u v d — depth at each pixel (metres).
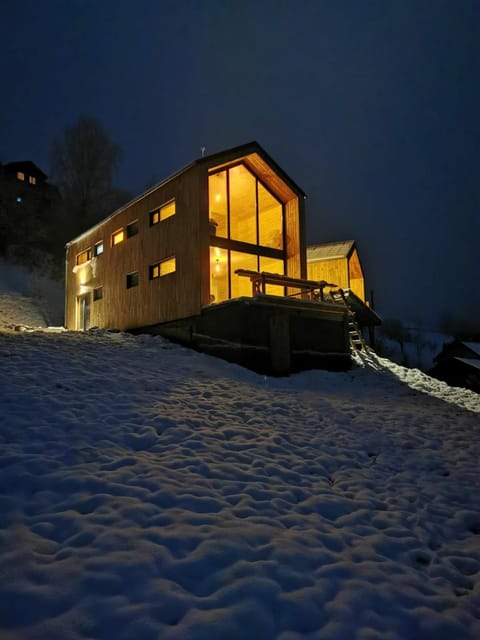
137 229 17.52
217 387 9.59
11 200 35.59
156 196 16.36
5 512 3.74
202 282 13.72
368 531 4.35
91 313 20.30
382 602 3.16
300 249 17.03
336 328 15.03
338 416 8.75
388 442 7.47
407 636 2.88
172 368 10.84
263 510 4.41
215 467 5.34
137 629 2.58
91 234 20.97
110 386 8.20
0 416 5.88
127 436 5.95
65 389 7.56
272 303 12.92
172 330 15.07
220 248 15.18
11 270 30.92
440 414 9.84
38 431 5.57
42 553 3.22
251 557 3.45
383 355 40.16
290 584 3.19
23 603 2.68
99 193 40.25
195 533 3.68
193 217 14.27
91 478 4.48
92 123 41.38
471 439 8.00
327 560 3.61
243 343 12.36
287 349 13.38
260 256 16.64
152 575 3.07
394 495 5.42
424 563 3.92
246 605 2.87
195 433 6.42
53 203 39.12
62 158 40.38
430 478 6.13
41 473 4.54
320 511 4.69
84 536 3.46
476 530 4.76
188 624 2.65
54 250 35.62
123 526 3.68
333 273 22.56
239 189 16.38
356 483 5.66
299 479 5.50
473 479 6.16
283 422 7.86
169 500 4.28
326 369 14.41
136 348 12.88
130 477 4.71
